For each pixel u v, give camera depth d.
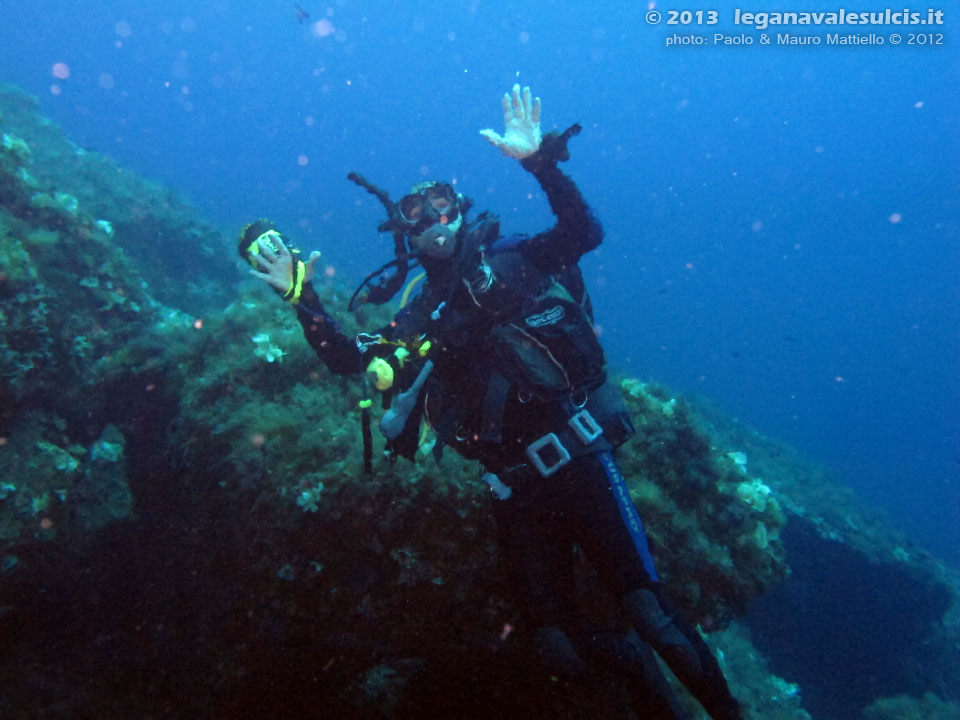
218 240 11.10
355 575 3.59
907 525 24.41
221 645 3.84
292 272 2.64
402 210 2.51
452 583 3.48
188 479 4.17
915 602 9.87
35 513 3.92
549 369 2.35
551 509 2.55
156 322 6.21
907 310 124.56
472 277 2.38
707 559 3.73
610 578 2.37
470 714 3.81
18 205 5.49
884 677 9.84
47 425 4.39
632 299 95.31
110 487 4.43
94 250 5.90
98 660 4.14
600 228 2.43
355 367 2.83
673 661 2.16
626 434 2.63
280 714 3.90
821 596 10.36
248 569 3.70
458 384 2.59
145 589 4.35
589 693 3.73
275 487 3.62
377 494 3.52
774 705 6.81
